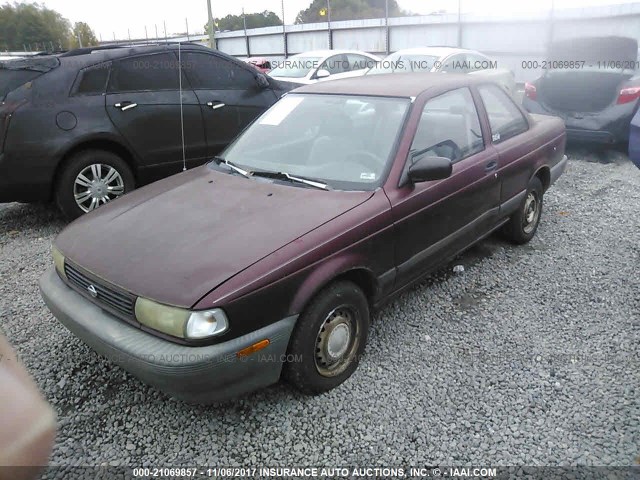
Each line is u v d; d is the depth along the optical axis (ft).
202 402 8.34
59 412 9.52
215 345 7.98
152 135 19.12
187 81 20.03
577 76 25.20
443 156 12.14
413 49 35.70
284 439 8.77
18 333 11.96
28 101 16.67
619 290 13.21
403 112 11.73
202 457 8.47
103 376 10.44
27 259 15.94
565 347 10.98
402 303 12.82
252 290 8.20
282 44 88.53
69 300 9.48
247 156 12.55
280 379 9.75
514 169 14.20
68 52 18.53
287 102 13.62
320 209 9.89
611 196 20.17
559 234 16.78
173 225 9.74
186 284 8.13
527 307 12.56
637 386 9.75
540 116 17.52
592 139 25.43
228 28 103.55
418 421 9.06
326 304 9.24
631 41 25.84
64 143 17.08
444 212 11.82
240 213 9.93
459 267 14.47
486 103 14.12
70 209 17.78
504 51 61.05
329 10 79.05
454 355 10.81
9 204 21.44
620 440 8.53
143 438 8.90
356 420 9.12
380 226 10.16
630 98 24.38
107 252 9.31
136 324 8.43
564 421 8.96
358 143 11.60
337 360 9.86
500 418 9.07
